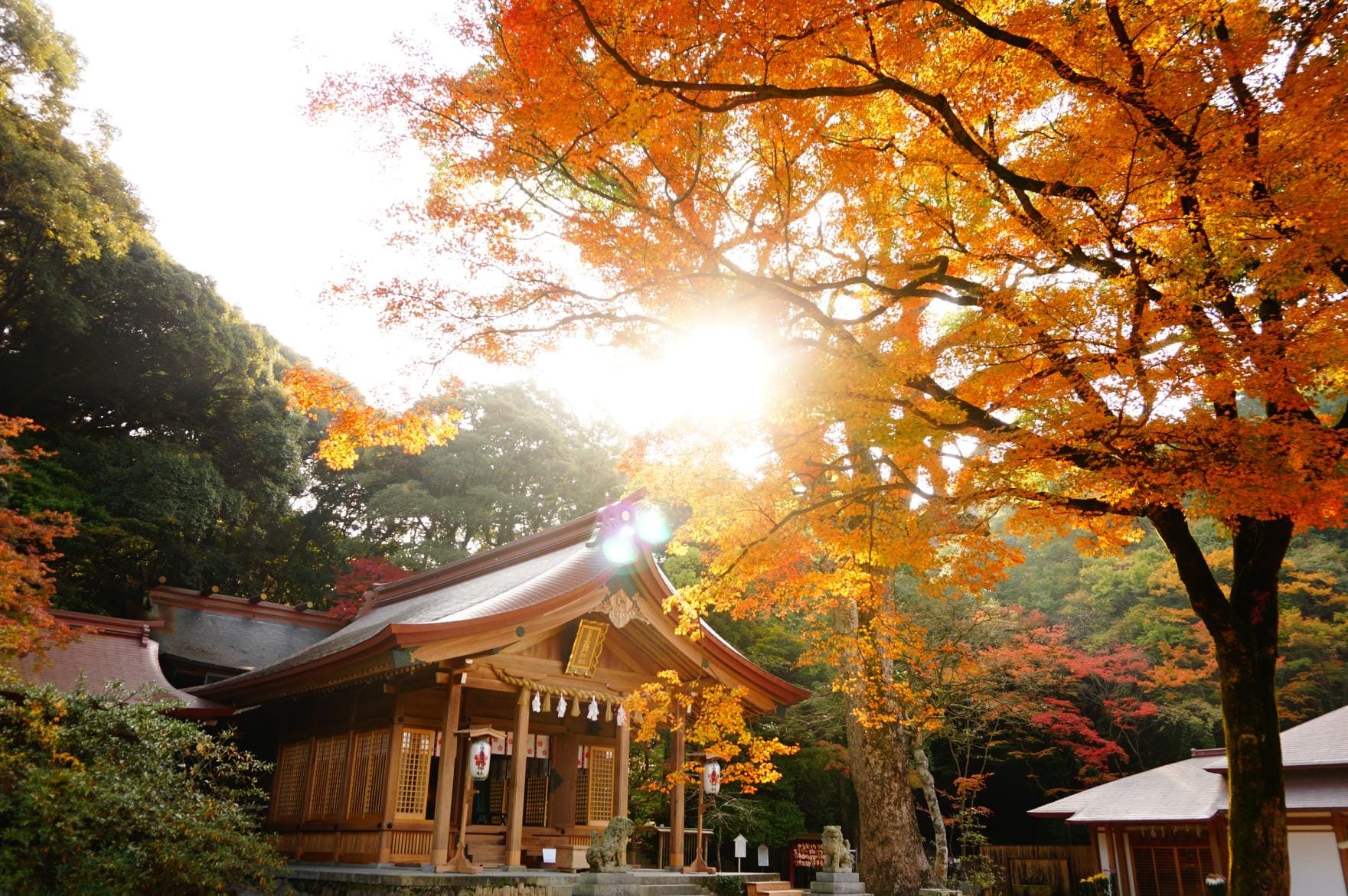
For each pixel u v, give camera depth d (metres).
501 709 14.97
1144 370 5.78
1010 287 6.75
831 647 11.75
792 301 7.50
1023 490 7.04
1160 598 30.39
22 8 24.22
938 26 7.18
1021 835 30.91
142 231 27.31
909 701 15.45
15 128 23.84
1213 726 27.75
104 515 24.66
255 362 29.95
